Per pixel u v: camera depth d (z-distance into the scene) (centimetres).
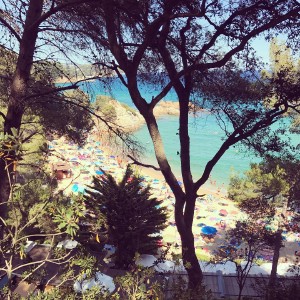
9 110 641
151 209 1459
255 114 674
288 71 648
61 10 639
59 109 832
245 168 4944
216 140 6500
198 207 3584
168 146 6119
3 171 534
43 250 969
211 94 725
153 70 761
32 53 645
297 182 1184
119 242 1241
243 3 600
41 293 342
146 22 602
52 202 339
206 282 1059
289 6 570
